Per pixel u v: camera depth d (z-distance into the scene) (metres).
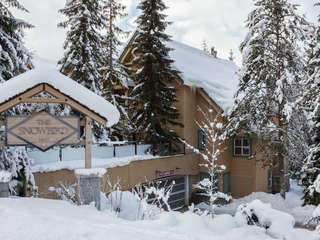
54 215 5.26
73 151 12.65
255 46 15.07
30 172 8.93
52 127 6.90
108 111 7.07
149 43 17.36
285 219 6.34
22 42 11.25
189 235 4.46
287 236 5.82
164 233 4.46
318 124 14.66
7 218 4.93
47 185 10.25
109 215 5.74
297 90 14.67
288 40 15.18
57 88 6.72
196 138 21.06
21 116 6.74
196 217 5.48
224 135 16.45
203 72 24.09
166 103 17.45
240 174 20.62
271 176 22.44
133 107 18.25
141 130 17.48
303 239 5.72
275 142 15.57
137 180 14.97
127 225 4.86
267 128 15.44
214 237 4.51
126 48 21.53
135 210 7.41
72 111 13.77
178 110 18.67
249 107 15.65
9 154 8.93
